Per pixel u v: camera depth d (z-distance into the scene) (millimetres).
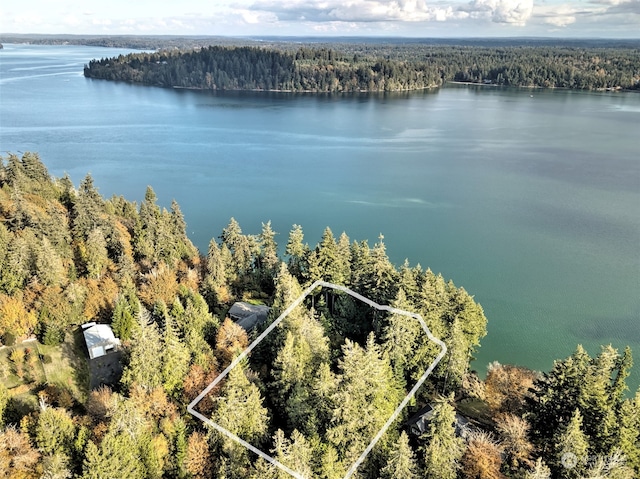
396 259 103875
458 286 92812
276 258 80188
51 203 79375
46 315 53969
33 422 36500
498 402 52094
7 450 34094
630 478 37562
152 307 60188
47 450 34438
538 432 44719
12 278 56812
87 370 50688
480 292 90812
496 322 81312
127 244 73688
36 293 56906
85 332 53906
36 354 51031
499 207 134250
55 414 35594
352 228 120125
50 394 45031
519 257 104938
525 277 96312
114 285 61719
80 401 46688
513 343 75812
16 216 66688
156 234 77125
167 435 38344
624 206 134750
